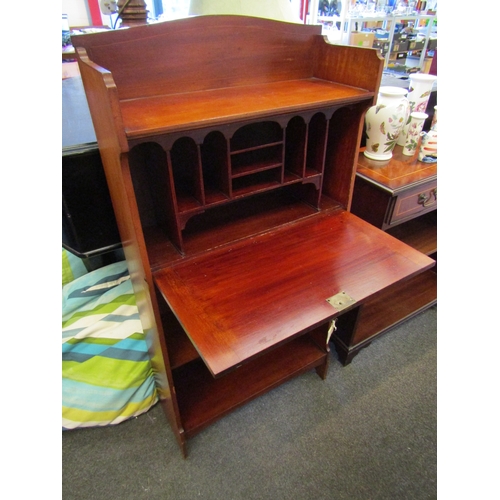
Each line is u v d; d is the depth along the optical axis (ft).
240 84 3.00
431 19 6.75
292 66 3.21
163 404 3.95
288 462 3.64
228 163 2.70
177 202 2.83
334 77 3.20
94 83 2.06
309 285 2.74
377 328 4.72
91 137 3.05
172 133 2.26
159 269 2.85
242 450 3.75
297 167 3.32
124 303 3.82
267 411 4.11
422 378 4.48
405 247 3.12
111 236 3.35
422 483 3.48
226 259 2.99
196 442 3.81
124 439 3.85
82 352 3.65
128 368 3.78
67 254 4.35
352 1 7.37
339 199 3.76
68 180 2.89
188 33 2.58
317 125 3.25
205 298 2.61
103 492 3.42
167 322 3.56
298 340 4.44
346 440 3.83
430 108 5.33
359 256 3.04
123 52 2.42
